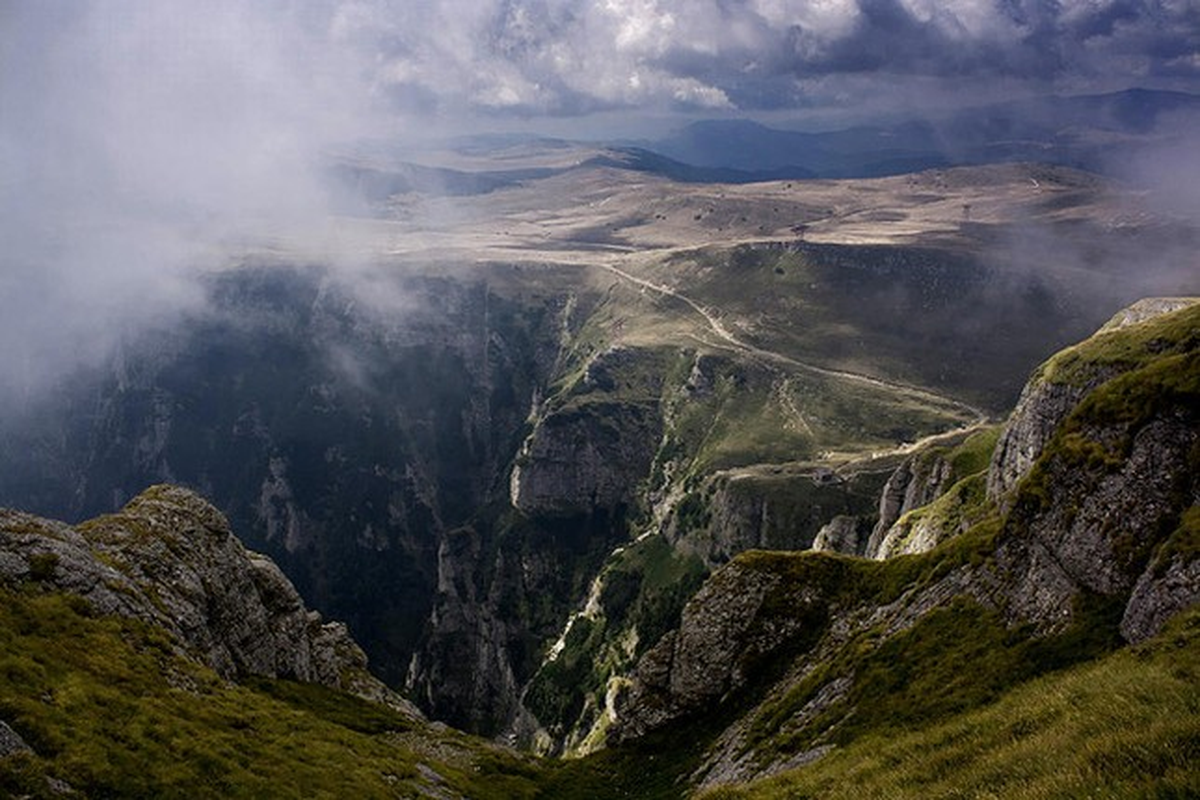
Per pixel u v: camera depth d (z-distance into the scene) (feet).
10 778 115.24
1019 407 402.52
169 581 247.70
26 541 203.31
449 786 207.00
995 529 243.19
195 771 141.38
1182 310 354.95
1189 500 180.14
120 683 166.09
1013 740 109.50
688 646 307.99
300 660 317.63
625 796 261.03
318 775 164.04
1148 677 105.40
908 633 229.04
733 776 225.56
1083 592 187.42
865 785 125.39
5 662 145.89
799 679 262.88
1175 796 66.64
